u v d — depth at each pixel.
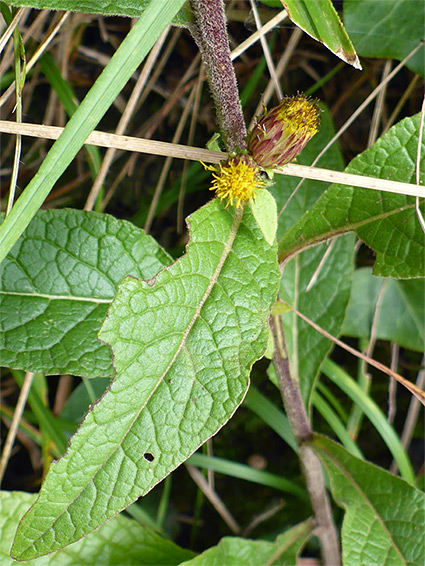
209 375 0.11
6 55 0.18
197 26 0.11
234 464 0.18
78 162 0.22
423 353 0.20
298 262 0.17
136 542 0.16
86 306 0.13
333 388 0.20
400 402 0.20
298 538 0.16
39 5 0.11
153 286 0.11
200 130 0.21
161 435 0.10
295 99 0.11
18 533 0.10
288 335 0.17
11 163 0.21
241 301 0.11
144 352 0.10
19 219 0.10
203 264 0.11
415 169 0.13
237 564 0.15
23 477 0.21
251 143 0.11
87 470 0.10
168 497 0.21
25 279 0.13
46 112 0.21
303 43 0.20
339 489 0.15
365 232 0.13
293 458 0.21
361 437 0.21
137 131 0.21
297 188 0.16
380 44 0.16
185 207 0.21
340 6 0.17
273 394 0.21
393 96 0.20
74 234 0.14
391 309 0.18
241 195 0.11
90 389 0.18
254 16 0.16
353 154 0.21
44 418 0.18
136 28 0.10
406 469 0.18
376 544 0.14
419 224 0.13
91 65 0.21
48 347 0.13
